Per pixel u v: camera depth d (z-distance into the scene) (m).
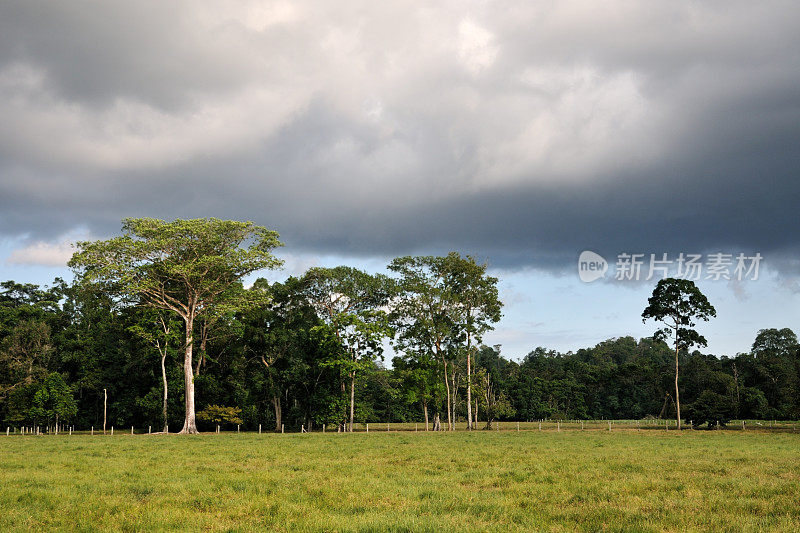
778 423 84.88
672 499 15.58
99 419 76.25
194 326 75.69
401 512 13.77
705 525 12.34
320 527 12.09
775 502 15.09
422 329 69.19
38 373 73.81
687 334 73.94
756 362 108.19
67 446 37.50
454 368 75.31
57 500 15.41
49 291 96.00
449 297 68.69
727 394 98.56
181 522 12.77
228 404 74.88
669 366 120.62
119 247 58.78
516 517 13.33
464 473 21.86
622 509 14.04
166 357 73.69
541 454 30.83
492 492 17.19
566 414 120.62
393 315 71.25
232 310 63.28
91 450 33.91
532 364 145.50
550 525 12.40
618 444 39.88
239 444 40.06
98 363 77.56
